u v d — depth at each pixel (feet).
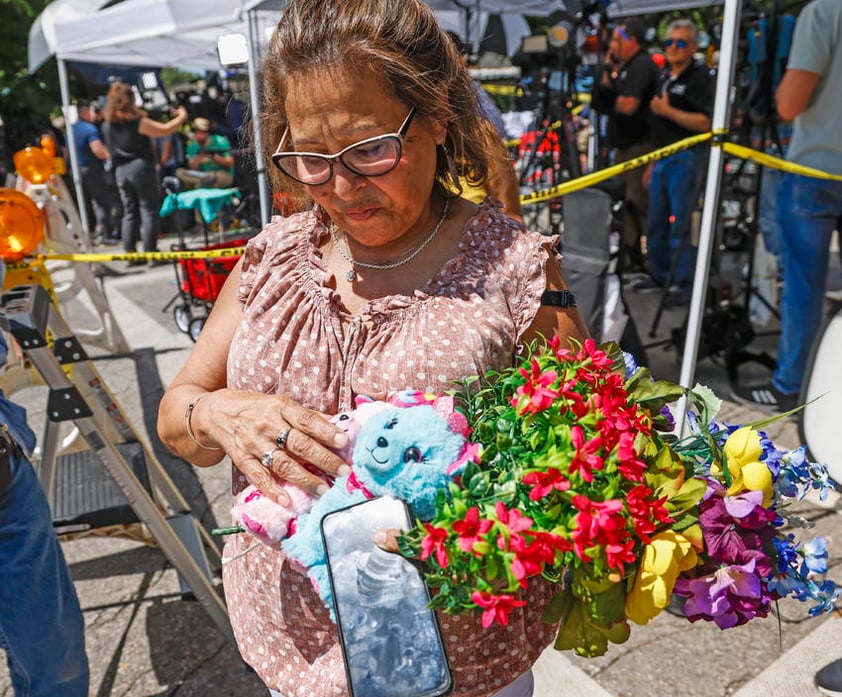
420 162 3.57
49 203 15.02
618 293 11.73
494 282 3.76
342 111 3.31
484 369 3.60
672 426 3.64
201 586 7.32
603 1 16.84
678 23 16.80
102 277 24.94
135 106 25.26
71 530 7.43
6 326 6.14
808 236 11.29
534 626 4.04
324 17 3.31
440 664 3.07
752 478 3.18
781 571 3.23
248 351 3.92
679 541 2.99
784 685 6.89
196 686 7.50
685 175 17.42
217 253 13.14
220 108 27.71
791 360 12.06
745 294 14.58
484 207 4.02
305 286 3.91
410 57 3.38
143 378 16.14
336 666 3.87
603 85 18.67
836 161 10.80
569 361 3.28
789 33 13.46
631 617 3.02
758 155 9.60
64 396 6.36
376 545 3.11
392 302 3.70
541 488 2.74
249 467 3.51
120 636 8.25
